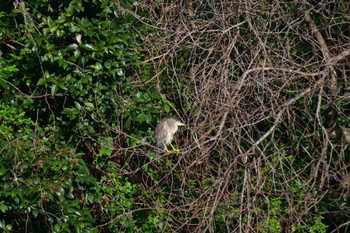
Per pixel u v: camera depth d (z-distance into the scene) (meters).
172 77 15.77
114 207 16.14
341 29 16.52
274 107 14.22
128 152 16.11
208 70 15.47
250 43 14.72
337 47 14.92
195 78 14.60
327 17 15.37
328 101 14.88
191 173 15.10
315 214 15.96
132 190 16.25
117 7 15.42
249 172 13.36
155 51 15.82
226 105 13.48
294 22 15.46
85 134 15.49
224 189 13.48
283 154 14.27
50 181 14.84
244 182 13.32
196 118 13.87
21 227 15.59
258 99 13.99
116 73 15.36
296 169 15.89
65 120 15.66
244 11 14.56
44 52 15.14
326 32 15.67
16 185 14.56
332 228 17.41
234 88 13.56
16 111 15.50
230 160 14.20
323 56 14.62
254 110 14.09
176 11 15.77
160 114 15.73
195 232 13.66
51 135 15.59
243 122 13.97
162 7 15.62
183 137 15.80
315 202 13.76
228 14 14.70
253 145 13.30
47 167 14.80
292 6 15.89
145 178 16.28
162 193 15.55
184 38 14.77
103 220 16.41
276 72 14.39
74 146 15.70
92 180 15.30
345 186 14.43
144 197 16.16
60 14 15.43
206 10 15.84
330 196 16.47
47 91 15.77
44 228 15.59
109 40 15.16
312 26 15.77
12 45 16.11
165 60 15.16
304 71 15.55
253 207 13.95
